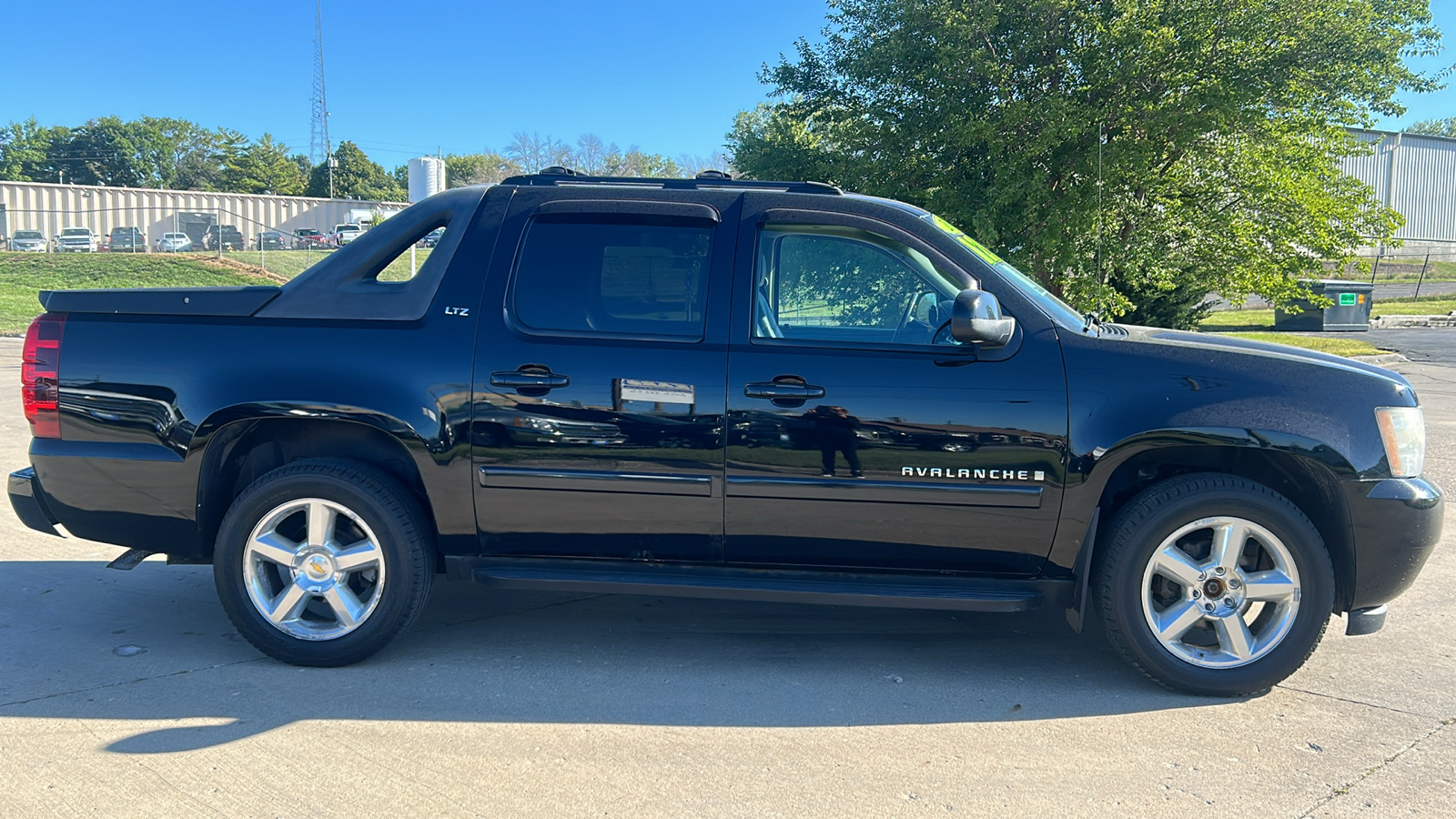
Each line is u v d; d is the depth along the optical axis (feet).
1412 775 9.94
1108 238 52.95
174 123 393.50
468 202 12.73
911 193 55.98
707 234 12.24
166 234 158.51
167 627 13.91
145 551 12.73
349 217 192.85
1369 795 9.53
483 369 11.99
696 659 13.00
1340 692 12.08
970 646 13.64
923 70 52.85
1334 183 55.62
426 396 12.03
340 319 12.32
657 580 12.23
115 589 15.62
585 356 11.93
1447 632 14.24
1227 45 49.08
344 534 12.51
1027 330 11.75
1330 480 11.41
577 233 12.35
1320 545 11.39
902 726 10.98
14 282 98.94
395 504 12.16
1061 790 9.57
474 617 14.64
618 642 13.58
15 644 13.09
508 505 12.17
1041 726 11.03
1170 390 11.43
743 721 11.07
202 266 114.62
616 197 12.48
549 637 13.78
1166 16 48.98
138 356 12.32
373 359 12.10
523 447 11.99
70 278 103.45
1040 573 11.99
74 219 165.37
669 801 9.25
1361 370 11.86
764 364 11.76
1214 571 11.62
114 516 12.52
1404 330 87.66
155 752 10.08
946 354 11.67
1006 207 51.67
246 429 12.55
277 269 117.91
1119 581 11.68
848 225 12.17
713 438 11.77
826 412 11.63
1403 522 11.37
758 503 11.85
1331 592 11.50
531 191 12.70
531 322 12.14
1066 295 53.57
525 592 15.90
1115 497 12.32
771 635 13.99
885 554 12.00
